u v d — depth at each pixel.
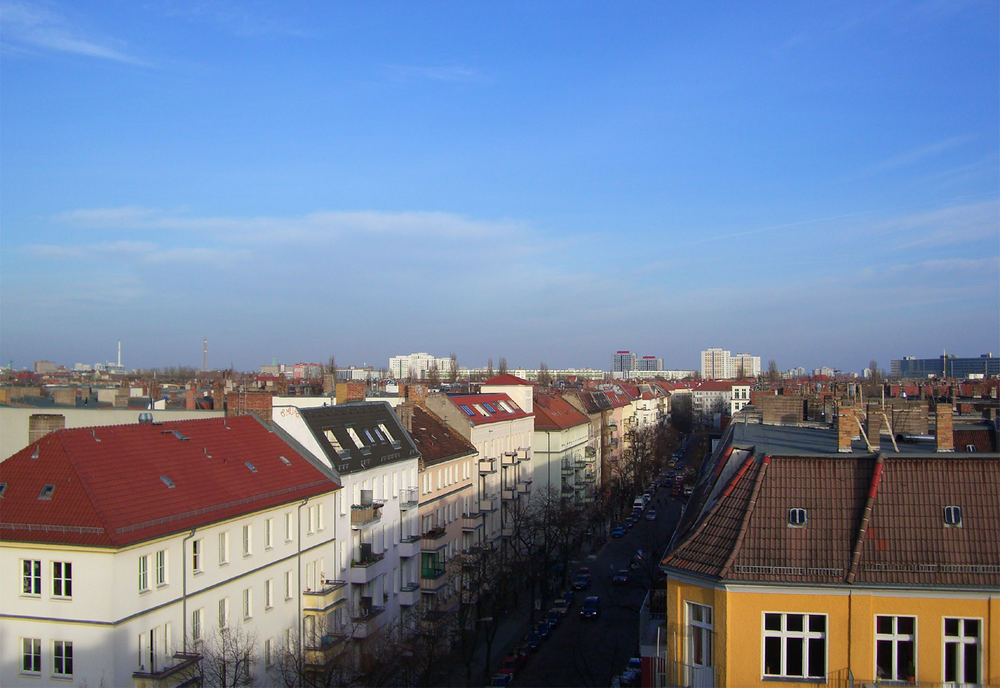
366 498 56.78
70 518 35.97
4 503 37.03
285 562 47.72
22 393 91.50
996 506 27.69
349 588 54.50
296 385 122.81
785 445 36.88
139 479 40.41
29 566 36.16
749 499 28.77
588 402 138.12
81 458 38.97
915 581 26.28
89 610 35.16
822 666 26.67
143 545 36.72
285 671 43.41
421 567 66.25
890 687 26.05
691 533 29.86
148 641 37.03
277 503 46.56
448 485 74.62
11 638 36.00
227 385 92.31
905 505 27.95
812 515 28.27
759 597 26.92
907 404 62.12
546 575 78.44
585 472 122.00
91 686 34.97
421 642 57.22
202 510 41.12
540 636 68.25
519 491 93.12
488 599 72.06
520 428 100.50
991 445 48.78
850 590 26.45
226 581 42.38
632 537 110.50
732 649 26.91
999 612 25.91
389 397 88.25
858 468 29.02
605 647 66.75
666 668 28.92
